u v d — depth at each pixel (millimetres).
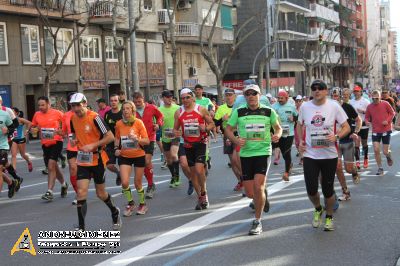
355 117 14641
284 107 16484
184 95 12820
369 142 29391
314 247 9492
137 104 15102
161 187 16594
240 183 15297
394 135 34531
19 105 41688
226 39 69312
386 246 9477
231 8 71500
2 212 13500
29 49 42625
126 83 50312
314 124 10344
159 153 28797
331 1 117062
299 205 13062
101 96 50656
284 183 16516
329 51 109875
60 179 15391
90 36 48781
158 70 57812
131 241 10102
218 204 13469
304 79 99562
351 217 11719
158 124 15070
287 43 88250
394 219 11469
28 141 40281
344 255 9000
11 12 40281
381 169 17797
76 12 43594
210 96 65812
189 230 10844
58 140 15164
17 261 9102
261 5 78188
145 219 11977
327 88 10391
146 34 55656
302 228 10828
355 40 144000
